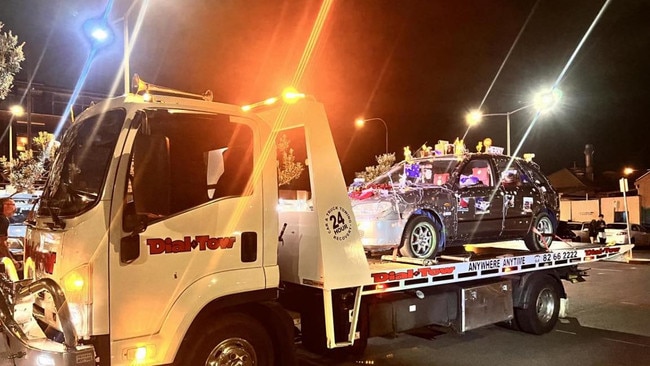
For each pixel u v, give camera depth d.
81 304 3.84
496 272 7.44
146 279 4.08
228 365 4.57
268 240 4.73
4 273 5.41
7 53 11.90
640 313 9.88
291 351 4.93
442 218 7.51
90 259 3.85
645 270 17.16
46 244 4.20
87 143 4.32
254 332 4.73
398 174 8.41
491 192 8.13
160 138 3.82
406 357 6.97
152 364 4.08
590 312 9.98
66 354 3.67
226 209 4.51
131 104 4.14
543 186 9.07
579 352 7.21
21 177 16.14
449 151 8.78
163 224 4.19
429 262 6.56
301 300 5.57
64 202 4.19
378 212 6.99
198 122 4.48
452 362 6.75
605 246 9.52
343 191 5.35
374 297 6.25
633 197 35.75
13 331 4.09
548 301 8.31
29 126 28.95
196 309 4.28
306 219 5.27
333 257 5.16
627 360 6.85
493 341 7.79
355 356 6.89
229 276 4.48
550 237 8.97
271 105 5.52
